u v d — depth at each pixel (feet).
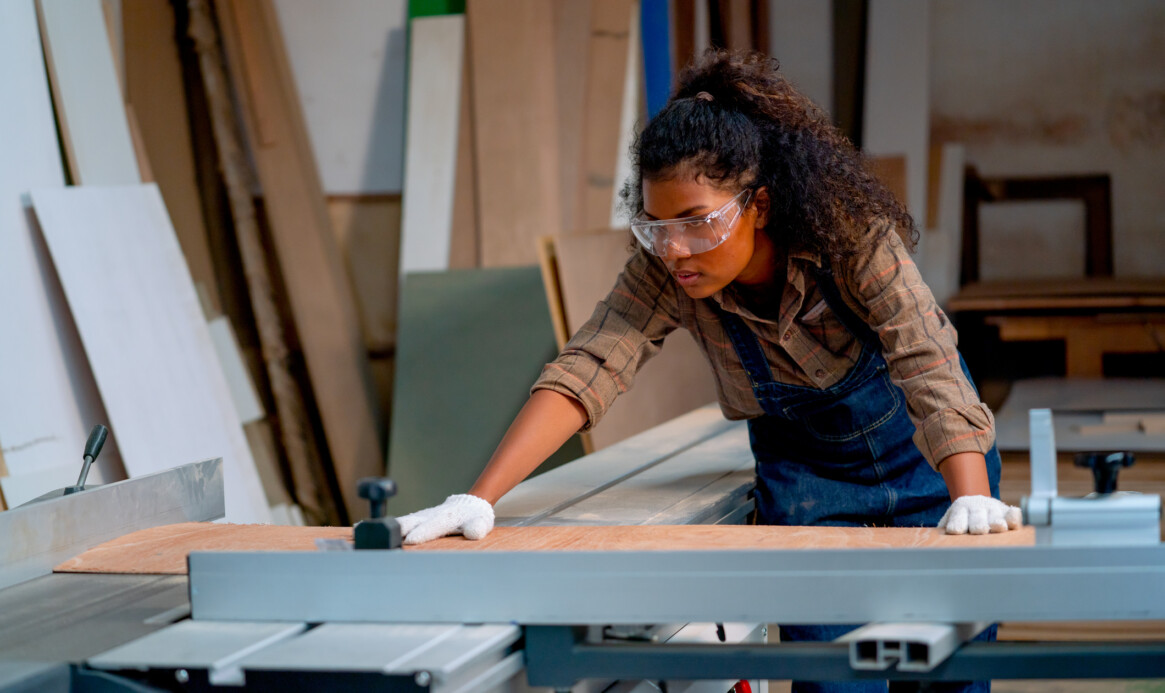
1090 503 3.65
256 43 14.14
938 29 18.56
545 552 3.74
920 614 3.51
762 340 5.61
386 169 14.98
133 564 4.81
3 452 9.69
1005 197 18.60
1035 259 18.57
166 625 4.01
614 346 5.45
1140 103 17.89
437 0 14.60
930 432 4.67
